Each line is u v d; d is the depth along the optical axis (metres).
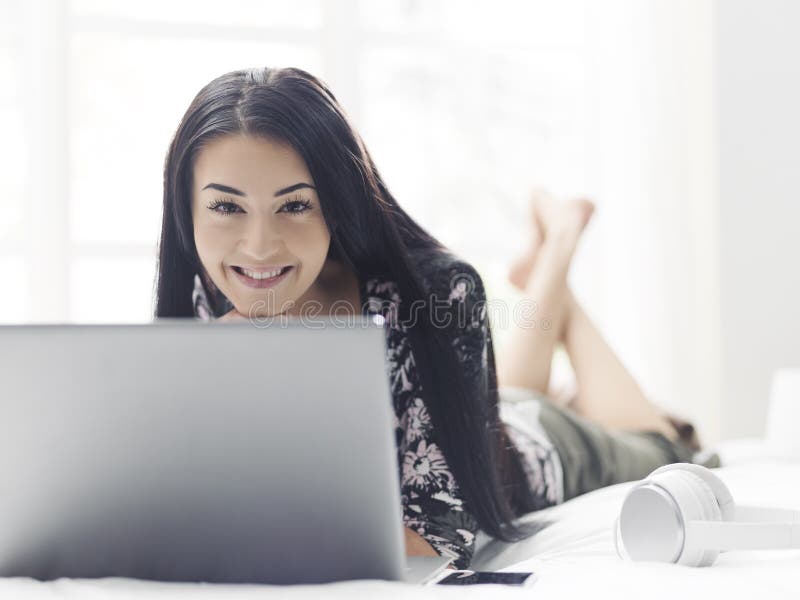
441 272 1.22
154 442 0.67
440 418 1.15
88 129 2.45
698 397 2.53
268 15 2.54
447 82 2.69
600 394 2.01
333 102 1.14
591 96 2.73
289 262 1.13
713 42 2.50
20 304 2.35
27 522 0.70
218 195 1.11
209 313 1.24
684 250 2.55
